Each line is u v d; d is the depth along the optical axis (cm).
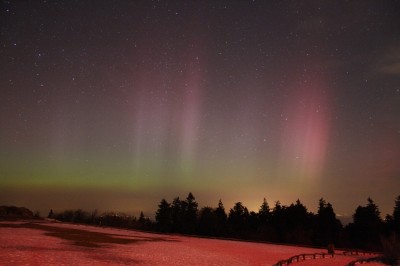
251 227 10300
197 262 3303
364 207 8788
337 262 3931
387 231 8400
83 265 2598
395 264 4438
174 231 9888
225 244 5741
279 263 3172
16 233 4497
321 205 9306
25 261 2528
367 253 5794
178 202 10538
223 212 10794
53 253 3009
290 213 9519
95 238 4797
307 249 5612
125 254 3397
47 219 8956
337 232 8838
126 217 10906
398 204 8806
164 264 3023
